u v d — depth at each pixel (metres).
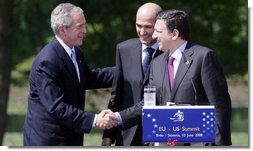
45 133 9.91
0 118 21.28
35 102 9.98
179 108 8.80
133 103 10.31
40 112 9.94
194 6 23.72
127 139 10.44
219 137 9.01
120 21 23.28
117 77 10.52
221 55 25.64
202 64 9.16
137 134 10.38
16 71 34.00
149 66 10.08
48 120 9.91
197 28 23.92
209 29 24.55
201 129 8.79
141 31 10.10
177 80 9.23
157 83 9.43
